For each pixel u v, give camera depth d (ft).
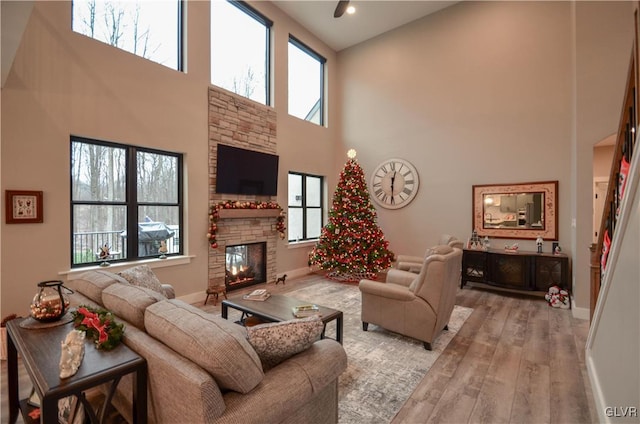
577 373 8.12
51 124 10.20
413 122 19.89
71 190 11.03
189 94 14.07
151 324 4.78
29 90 9.76
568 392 7.29
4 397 6.87
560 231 15.30
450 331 10.99
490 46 17.30
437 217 18.95
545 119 15.76
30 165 9.80
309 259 20.21
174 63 13.97
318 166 21.77
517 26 16.57
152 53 13.20
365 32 21.12
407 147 20.11
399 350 9.49
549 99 15.69
